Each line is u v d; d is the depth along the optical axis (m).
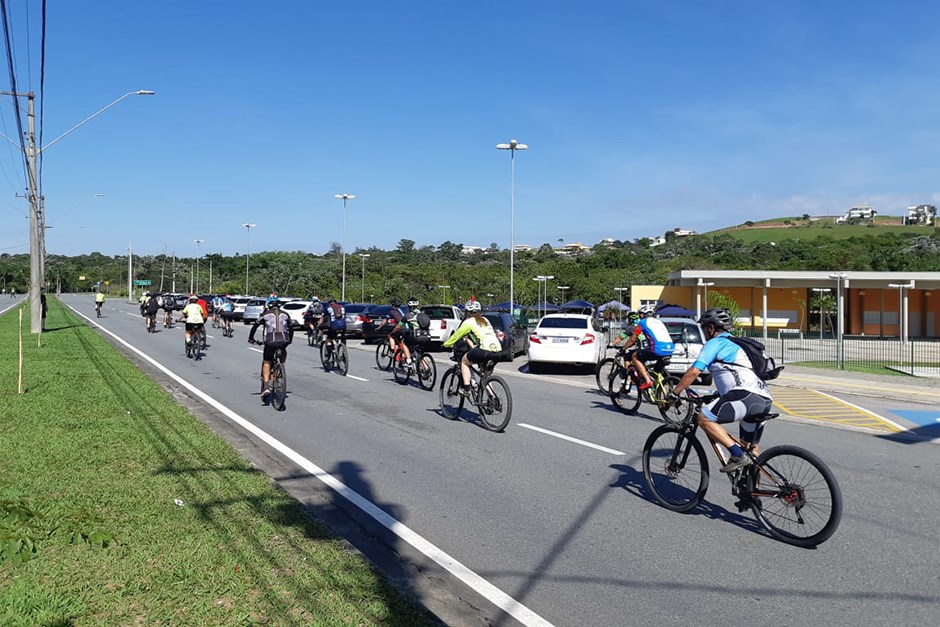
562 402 12.95
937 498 6.90
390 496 6.79
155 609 4.08
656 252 123.06
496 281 75.56
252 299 45.22
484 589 4.72
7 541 3.99
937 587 4.77
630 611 4.41
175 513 5.75
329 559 4.89
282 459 8.25
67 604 4.10
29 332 28.69
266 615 4.04
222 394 13.42
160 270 116.88
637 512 6.38
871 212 170.38
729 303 31.83
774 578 4.91
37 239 26.78
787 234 139.38
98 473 6.88
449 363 20.27
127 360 18.03
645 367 11.45
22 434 8.54
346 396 13.34
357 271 89.44
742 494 5.95
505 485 7.20
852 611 4.41
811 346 30.89
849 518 6.26
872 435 10.41
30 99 26.16
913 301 43.81
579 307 43.00
